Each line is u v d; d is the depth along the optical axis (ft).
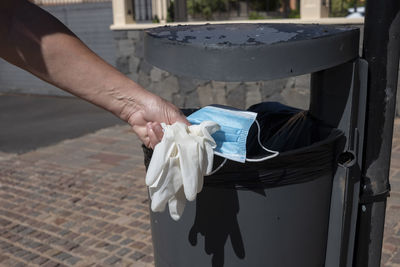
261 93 21.76
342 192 5.22
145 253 10.60
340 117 5.17
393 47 4.99
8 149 20.08
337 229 5.36
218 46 4.32
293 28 5.12
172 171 4.29
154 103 4.58
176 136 4.26
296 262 5.15
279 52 4.30
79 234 11.70
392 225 10.98
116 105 4.61
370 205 5.50
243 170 4.67
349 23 19.10
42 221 12.55
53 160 17.98
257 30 5.02
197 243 5.08
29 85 36.91
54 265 10.30
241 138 4.56
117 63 26.78
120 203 13.38
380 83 5.08
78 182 15.28
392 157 15.39
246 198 4.75
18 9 4.31
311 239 5.20
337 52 4.54
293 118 5.86
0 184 15.57
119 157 17.78
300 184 4.85
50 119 26.43
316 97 5.62
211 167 4.38
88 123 24.62
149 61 4.98
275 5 27.63
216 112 4.95
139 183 14.85
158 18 26.50
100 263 10.28
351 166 5.11
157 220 5.50
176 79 24.36
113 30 26.27
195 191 4.26
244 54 4.30
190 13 27.55
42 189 14.89
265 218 4.83
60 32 4.36
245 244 4.91
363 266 5.78
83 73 4.44
